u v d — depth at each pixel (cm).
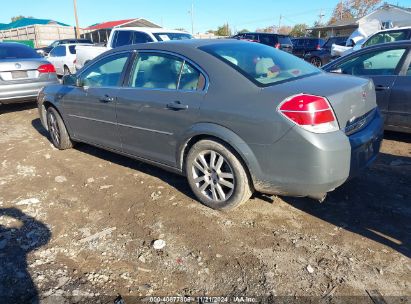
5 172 463
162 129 362
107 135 439
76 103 469
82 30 3741
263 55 364
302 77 330
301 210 341
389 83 512
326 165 273
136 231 317
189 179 354
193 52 346
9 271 270
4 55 767
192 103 330
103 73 437
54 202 376
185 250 288
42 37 3531
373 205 348
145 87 380
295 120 273
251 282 253
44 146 565
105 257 283
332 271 260
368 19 2880
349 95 294
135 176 434
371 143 322
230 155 314
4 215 351
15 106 889
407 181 397
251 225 319
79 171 457
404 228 310
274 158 289
